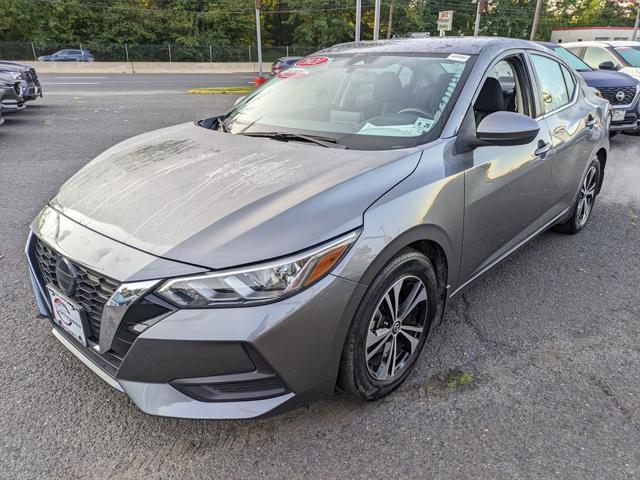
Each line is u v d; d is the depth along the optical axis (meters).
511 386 2.46
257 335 1.74
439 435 2.15
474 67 2.78
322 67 3.31
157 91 18.34
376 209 2.01
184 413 1.83
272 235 1.82
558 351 2.76
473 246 2.65
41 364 2.60
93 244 1.96
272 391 1.88
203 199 2.04
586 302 3.29
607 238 4.40
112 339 1.84
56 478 1.94
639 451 2.07
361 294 1.95
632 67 9.80
